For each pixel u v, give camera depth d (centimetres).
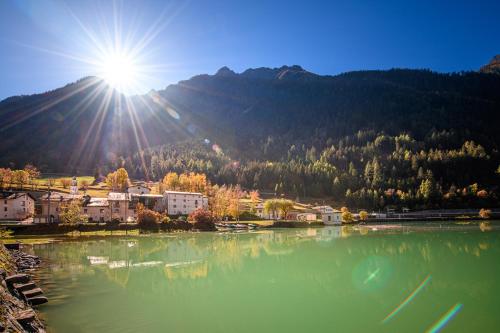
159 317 2395
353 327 2219
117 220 10231
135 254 5459
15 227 8319
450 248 5819
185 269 4175
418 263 4412
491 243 6456
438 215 15862
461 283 3338
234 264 4500
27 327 1867
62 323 2258
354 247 6131
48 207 10144
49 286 3294
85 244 6931
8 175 14725
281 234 9312
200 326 2228
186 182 15762
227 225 11538
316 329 2188
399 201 18188
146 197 12838
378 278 3603
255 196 17088
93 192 15375
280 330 2167
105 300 2811
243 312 2517
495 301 2739
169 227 9988
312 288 3216
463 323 2278
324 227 12350
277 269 4138
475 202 17475
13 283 2642
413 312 2505
